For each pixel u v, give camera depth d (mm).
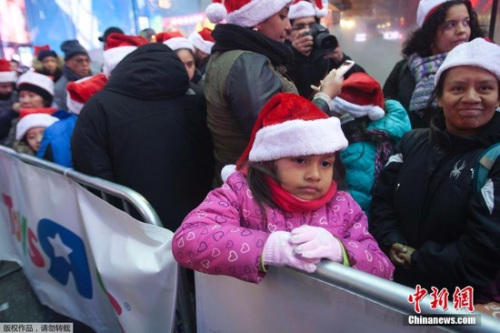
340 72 1444
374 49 3840
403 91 1977
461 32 1733
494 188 942
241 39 1366
